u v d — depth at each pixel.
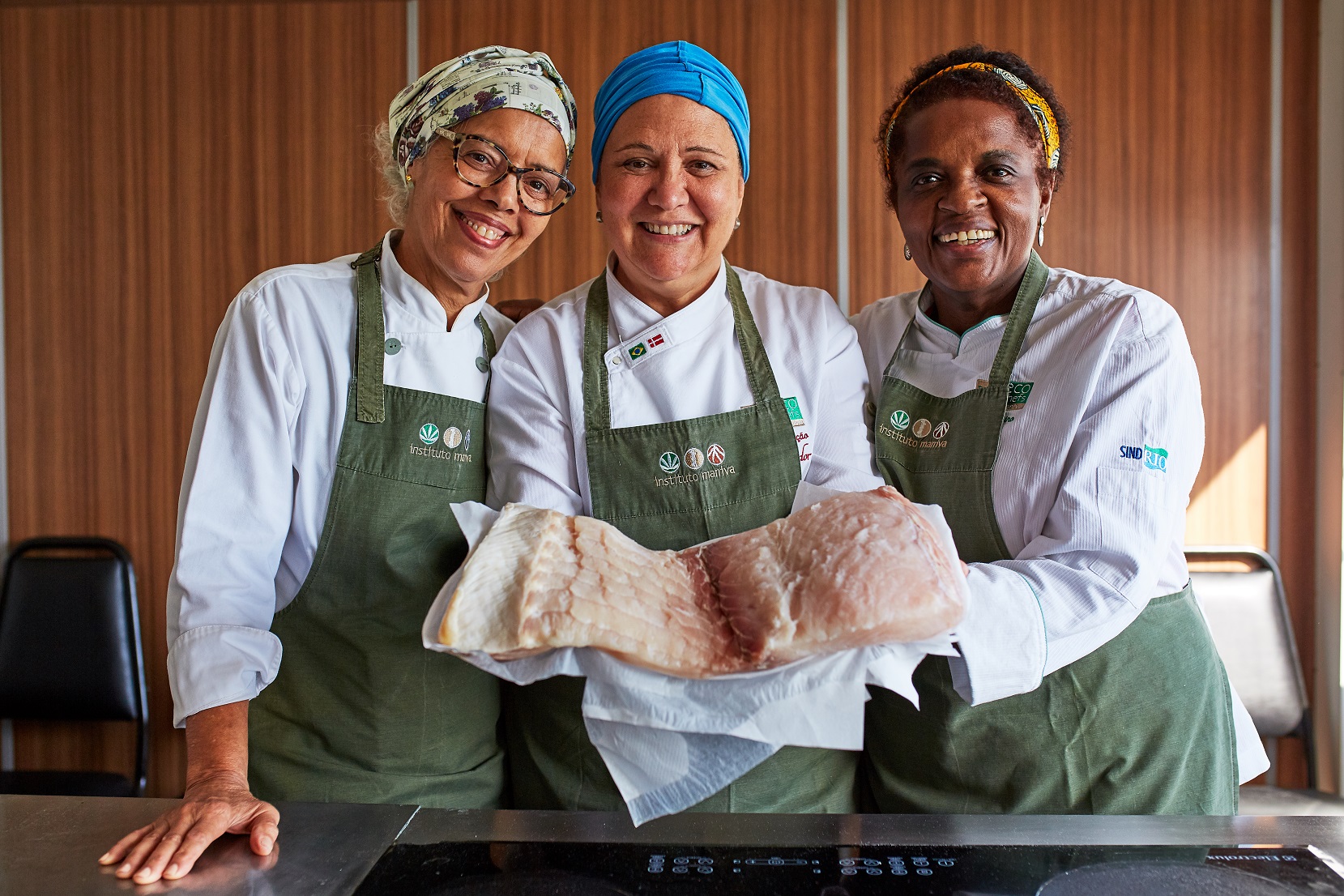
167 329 2.59
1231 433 2.54
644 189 1.11
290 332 1.15
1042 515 1.17
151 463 2.60
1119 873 0.75
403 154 1.21
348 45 2.53
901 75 2.49
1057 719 1.16
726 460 1.16
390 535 1.18
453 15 2.52
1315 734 2.54
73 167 2.58
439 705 1.19
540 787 1.20
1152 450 1.12
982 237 1.20
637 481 1.16
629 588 0.87
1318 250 2.50
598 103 1.17
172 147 2.56
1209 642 1.26
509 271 2.57
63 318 2.60
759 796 1.12
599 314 1.24
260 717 1.20
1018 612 0.99
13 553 2.57
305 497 1.18
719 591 0.89
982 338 1.25
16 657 2.46
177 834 0.81
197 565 1.06
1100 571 1.06
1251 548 2.44
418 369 1.22
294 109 2.54
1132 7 2.48
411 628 1.18
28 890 0.74
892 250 2.51
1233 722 1.29
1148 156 2.50
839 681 0.83
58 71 2.57
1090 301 1.20
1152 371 1.14
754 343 1.23
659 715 0.84
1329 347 2.48
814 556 0.86
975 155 1.18
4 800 0.91
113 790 2.25
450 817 0.88
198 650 1.01
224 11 2.54
